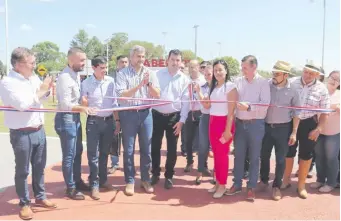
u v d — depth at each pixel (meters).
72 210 4.29
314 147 4.97
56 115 4.52
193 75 6.30
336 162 5.05
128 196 4.85
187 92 5.10
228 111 4.52
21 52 3.77
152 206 4.46
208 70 5.76
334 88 5.00
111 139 4.94
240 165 4.85
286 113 4.66
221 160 4.77
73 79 4.41
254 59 4.47
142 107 4.68
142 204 4.54
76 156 4.84
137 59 4.76
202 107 5.34
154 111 5.12
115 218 4.05
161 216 4.13
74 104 4.43
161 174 6.06
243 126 4.63
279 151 4.77
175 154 5.14
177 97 5.07
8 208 4.36
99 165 5.03
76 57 4.32
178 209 4.37
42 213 4.18
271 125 4.72
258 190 5.12
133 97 4.73
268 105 4.50
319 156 5.17
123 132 4.84
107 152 5.01
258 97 4.57
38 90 4.13
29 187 5.16
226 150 4.75
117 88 4.77
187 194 4.96
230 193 4.91
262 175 5.08
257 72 4.67
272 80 4.66
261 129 4.60
